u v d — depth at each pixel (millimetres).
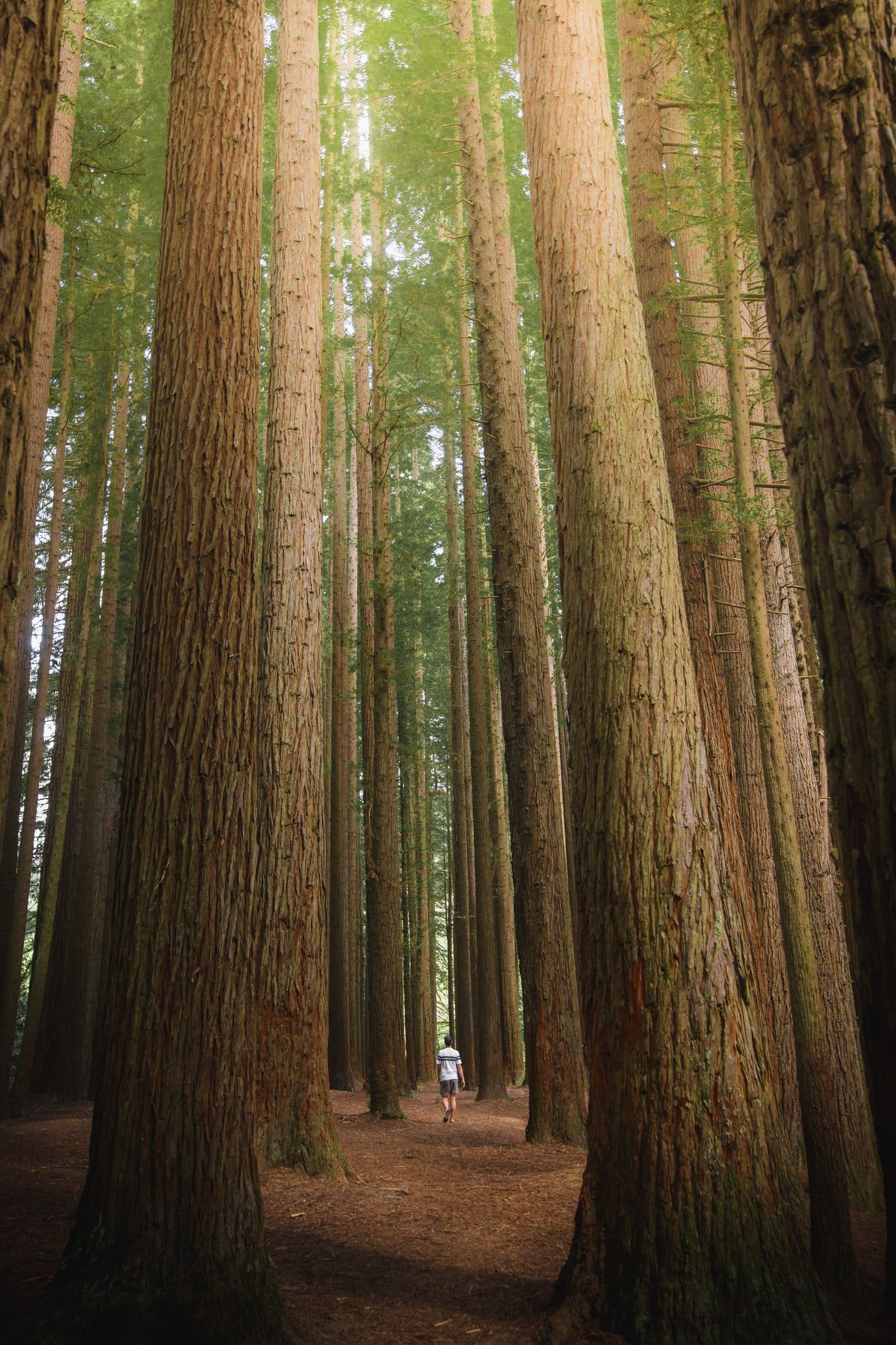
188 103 4938
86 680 17141
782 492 9438
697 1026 3936
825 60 2420
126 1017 3848
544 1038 10383
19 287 2357
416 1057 22766
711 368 9594
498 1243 5754
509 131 16078
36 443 9531
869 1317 4426
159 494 4461
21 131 2410
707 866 4191
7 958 11711
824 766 8938
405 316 15047
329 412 20766
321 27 15531
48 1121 11094
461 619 24594
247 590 4488
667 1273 3633
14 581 2297
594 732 4496
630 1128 3910
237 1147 3861
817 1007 5422
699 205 7945
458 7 12844
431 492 26656
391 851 13117
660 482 4875
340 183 17438
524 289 19922
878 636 2139
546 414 22156
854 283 2275
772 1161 3834
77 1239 3654
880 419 2195
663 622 4566
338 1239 5723
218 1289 3568
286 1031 7891
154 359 4695
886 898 2064
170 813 4051
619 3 8945
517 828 10883
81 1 9719
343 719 18750
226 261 4727
